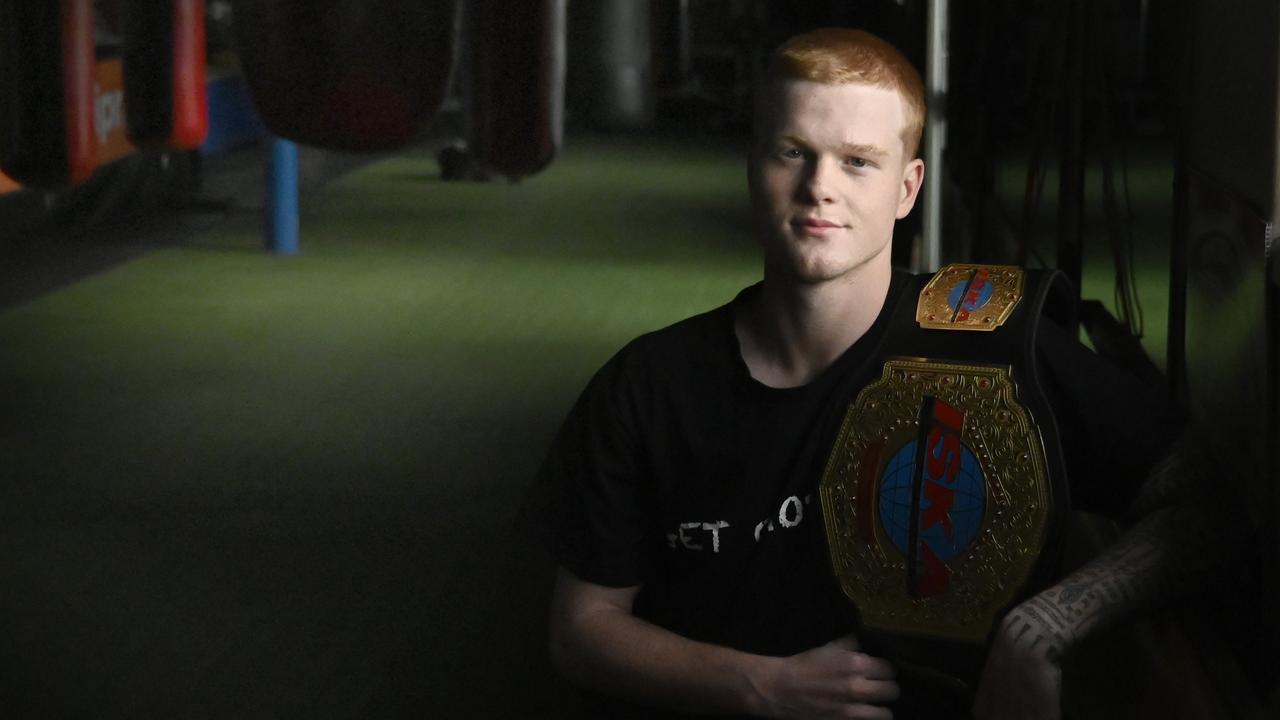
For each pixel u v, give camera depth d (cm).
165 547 319
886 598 116
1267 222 125
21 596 291
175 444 399
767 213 118
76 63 263
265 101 222
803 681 116
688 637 123
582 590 128
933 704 118
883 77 115
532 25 214
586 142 1256
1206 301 151
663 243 763
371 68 216
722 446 120
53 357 507
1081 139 249
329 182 1019
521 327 558
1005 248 384
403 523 335
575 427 128
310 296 623
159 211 869
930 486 114
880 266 120
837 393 118
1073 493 123
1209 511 117
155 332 549
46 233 777
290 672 256
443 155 1029
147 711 241
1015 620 110
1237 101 138
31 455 389
